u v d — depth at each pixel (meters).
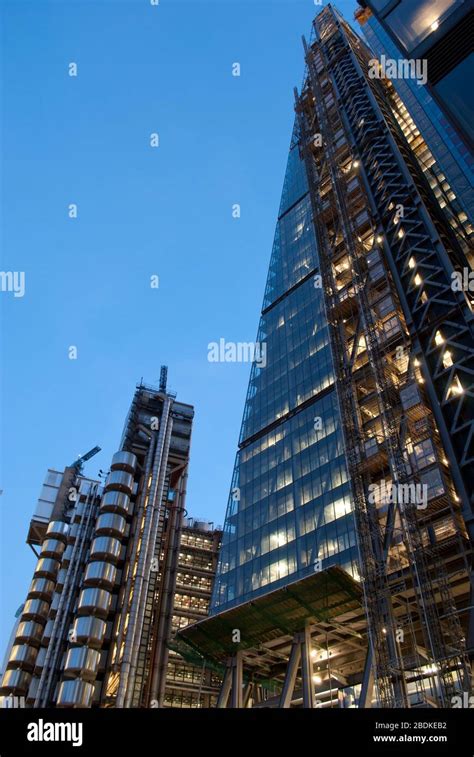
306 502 69.62
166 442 114.69
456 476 48.28
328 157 94.62
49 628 101.00
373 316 66.38
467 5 39.88
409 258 65.75
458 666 39.59
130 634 85.94
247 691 65.25
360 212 79.94
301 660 56.41
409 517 48.69
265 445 84.44
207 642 63.09
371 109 94.69
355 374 67.38
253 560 71.81
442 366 54.94
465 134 36.91
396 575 49.25
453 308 57.22
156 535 100.62
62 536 119.50
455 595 47.53
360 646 57.16
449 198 82.31
